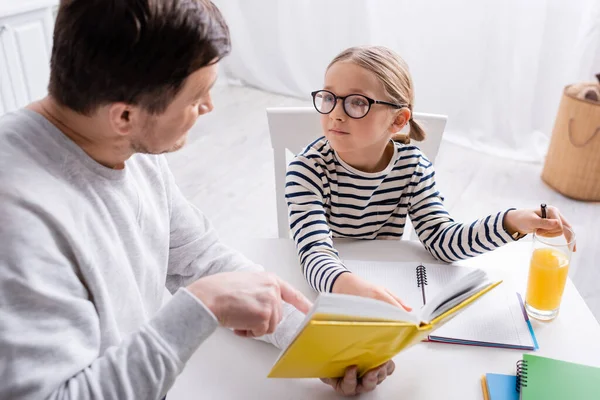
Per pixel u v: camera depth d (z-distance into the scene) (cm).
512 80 290
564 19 272
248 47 378
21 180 67
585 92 245
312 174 120
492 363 90
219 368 89
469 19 293
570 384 84
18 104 269
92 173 76
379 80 110
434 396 84
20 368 61
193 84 69
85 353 67
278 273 110
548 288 95
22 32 260
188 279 105
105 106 68
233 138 319
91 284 73
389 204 127
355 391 84
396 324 69
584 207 256
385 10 319
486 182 275
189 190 271
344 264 111
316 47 358
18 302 62
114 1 62
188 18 64
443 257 115
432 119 135
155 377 67
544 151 295
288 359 72
